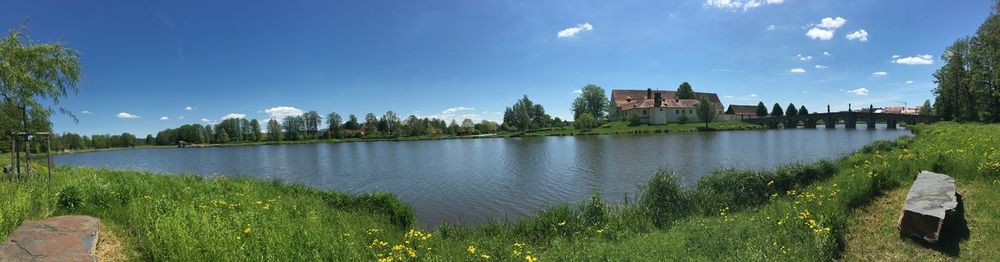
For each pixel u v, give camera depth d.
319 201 16.08
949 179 9.88
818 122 155.75
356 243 9.13
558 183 25.97
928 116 88.25
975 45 60.19
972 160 12.55
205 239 7.71
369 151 71.81
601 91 152.75
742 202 13.79
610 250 8.28
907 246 7.84
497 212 18.97
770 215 9.78
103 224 8.88
